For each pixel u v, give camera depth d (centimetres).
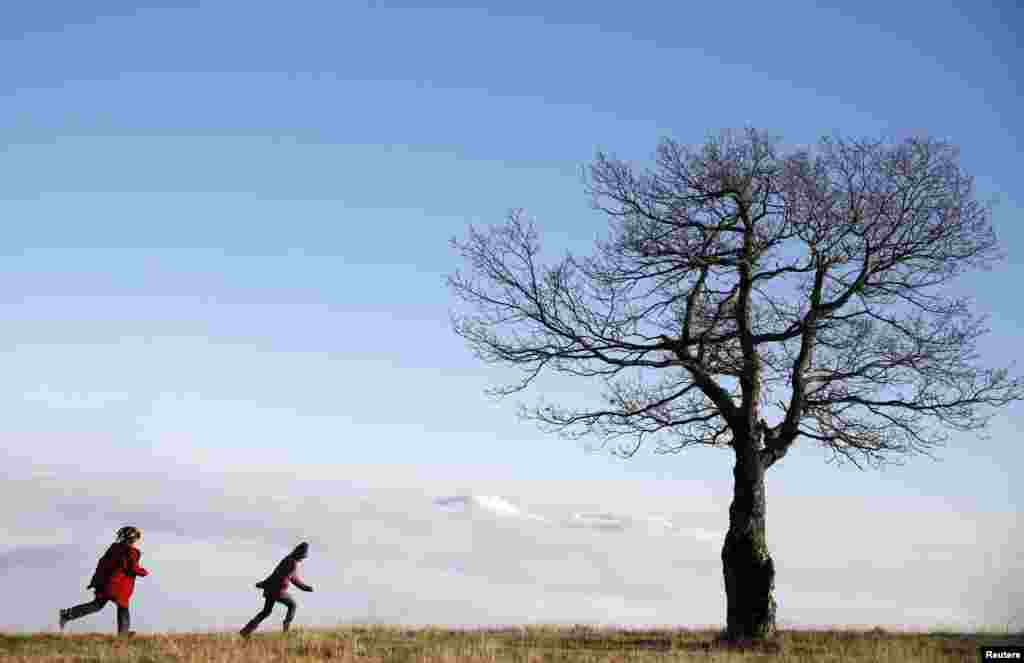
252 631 1845
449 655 1616
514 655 1684
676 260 2175
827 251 2147
